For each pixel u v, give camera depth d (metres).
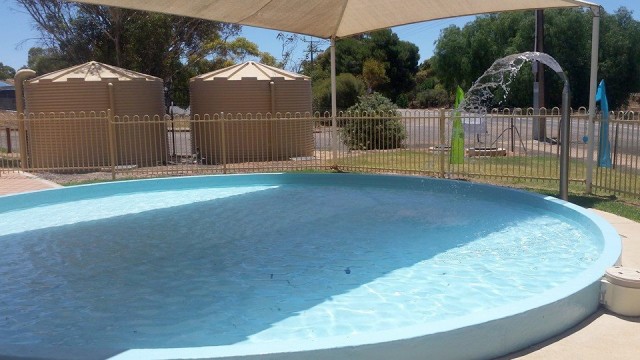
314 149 17.48
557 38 42.00
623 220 8.02
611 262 5.14
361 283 5.76
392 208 9.79
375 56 57.09
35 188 12.01
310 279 5.92
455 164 13.28
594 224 7.21
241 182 12.58
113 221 9.03
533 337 4.02
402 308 5.02
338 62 54.47
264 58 39.91
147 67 29.14
